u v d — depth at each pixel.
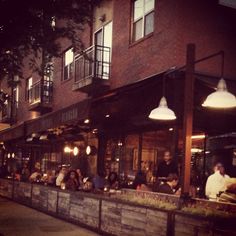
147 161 12.55
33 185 15.51
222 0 12.60
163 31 12.58
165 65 12.27
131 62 14.32
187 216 6.72
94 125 15.00
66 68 20.67
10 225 11.26
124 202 8.82
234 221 6.06
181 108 10.36
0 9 7.27
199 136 11.90
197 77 11.22
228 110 10.95
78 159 18.47
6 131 22.45
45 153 23.11
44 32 8.52
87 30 18.11
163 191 9.76
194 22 12.20
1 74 8.76
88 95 17.66
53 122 14.91
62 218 12.36
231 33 12.76
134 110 11.30
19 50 8.69
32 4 7.60
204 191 11.52
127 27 14.80
